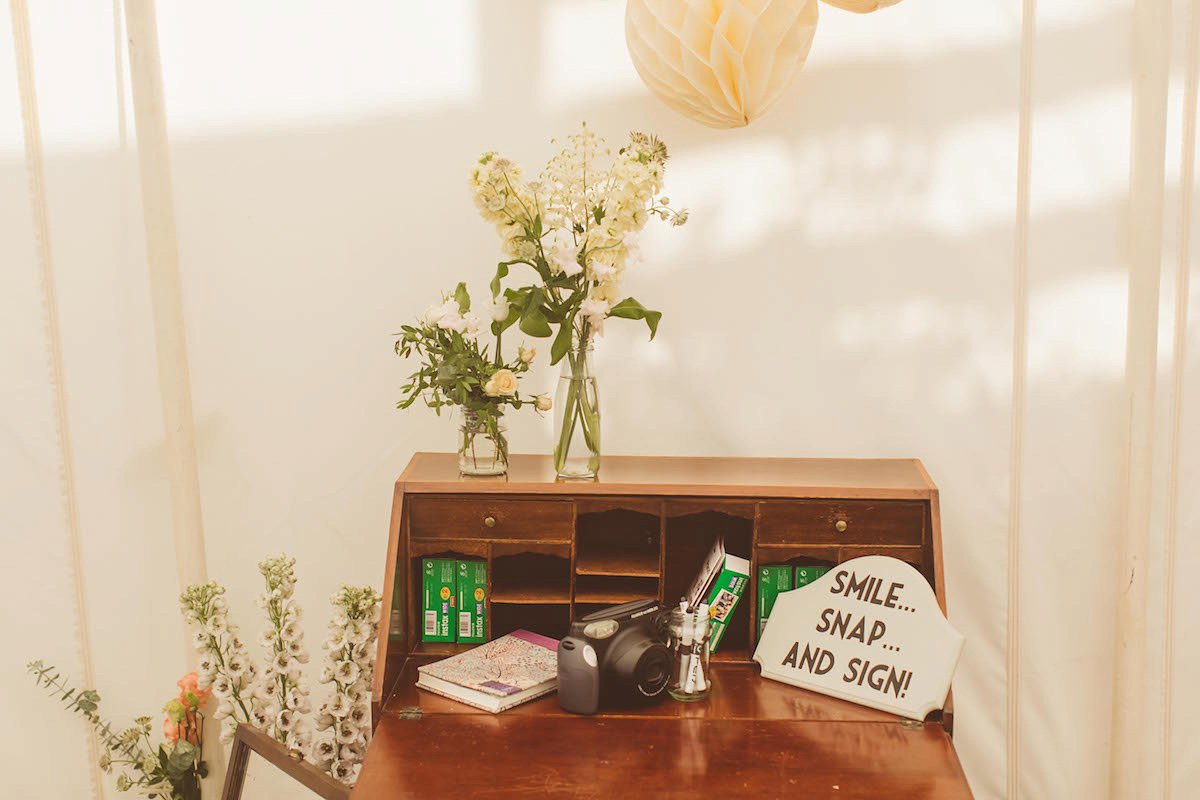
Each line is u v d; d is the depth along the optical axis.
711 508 2.09
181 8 2.39
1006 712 2.47
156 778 2.41
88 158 2.43
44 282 2.46
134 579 2.56
